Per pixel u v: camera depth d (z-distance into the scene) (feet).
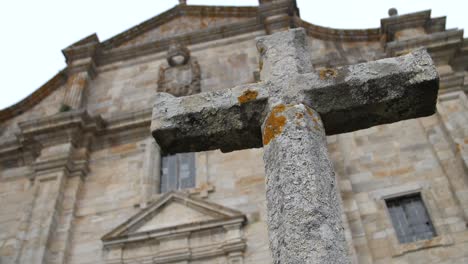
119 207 45.98
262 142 16.80
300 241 12.42
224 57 60.29
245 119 16.69
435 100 16.42
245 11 66.23
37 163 49.80
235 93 16.88
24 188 50.65
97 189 48.32
